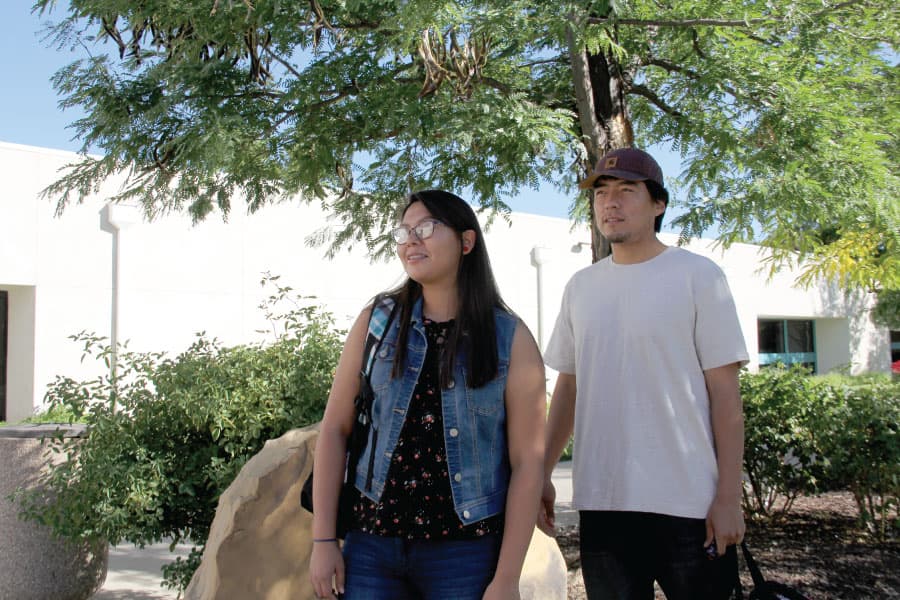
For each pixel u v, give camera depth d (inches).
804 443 209.6
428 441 83.0
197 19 171.5
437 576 81.2
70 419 172.1
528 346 87.0
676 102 220.7
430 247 85.8
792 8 157.9
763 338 1007.6
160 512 162.2
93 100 175.0
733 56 185.2
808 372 221.9
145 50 189.2
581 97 200.2
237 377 169.0
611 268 103.1
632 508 96.0
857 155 174.9
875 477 205.8
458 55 178.2
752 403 215.5
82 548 183.8
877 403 205.2
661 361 96.6
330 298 591.2
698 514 93.7
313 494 87.2
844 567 195.6
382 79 189.3
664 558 95.5
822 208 175.0
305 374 171.8
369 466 84.8
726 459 94.2
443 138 174.9
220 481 160.7
